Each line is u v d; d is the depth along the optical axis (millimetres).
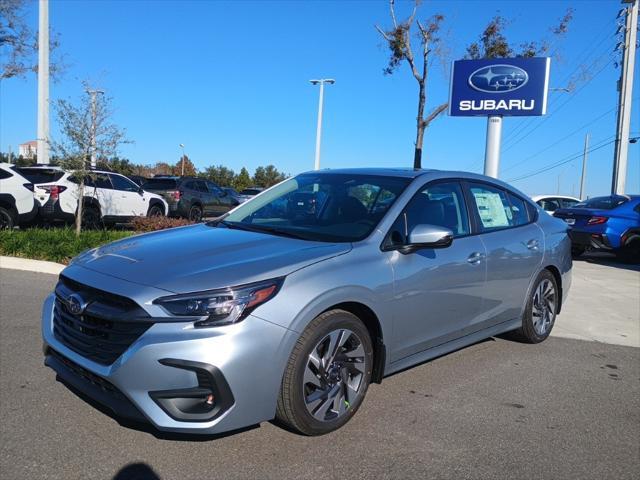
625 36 20219
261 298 3080
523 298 5316
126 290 3082
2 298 6902
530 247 5328
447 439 3527
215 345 2916
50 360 3592
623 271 10992
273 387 3109
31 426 3486
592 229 11883
